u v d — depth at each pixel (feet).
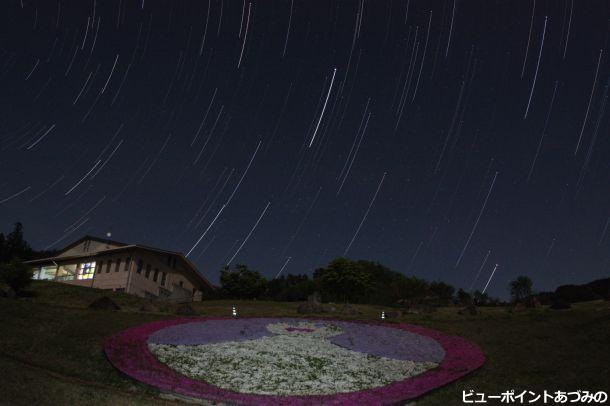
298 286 248.32
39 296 174.50
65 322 121.80
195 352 104.58
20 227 295.07
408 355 108.47
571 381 89.30
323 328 132.46
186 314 149.79
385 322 140.87
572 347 108.88
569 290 194.90
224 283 248.11
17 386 75.10
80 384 81.05
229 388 85.35
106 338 110.32
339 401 80.43
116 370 89.71
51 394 73.77
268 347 110.83
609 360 98.27
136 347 104.47
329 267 206.08
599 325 122.21
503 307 187.21
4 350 96.37
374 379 93.04
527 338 119.03
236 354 104.63
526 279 208.03
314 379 92.02
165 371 90.63
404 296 227.61
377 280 270.46
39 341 104.58
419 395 83.66
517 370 97.45
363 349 112.68
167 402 76.64
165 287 236.84
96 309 144.66
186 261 244.83
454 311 168.96
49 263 245.04
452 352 110.63
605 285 201.67
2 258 275.59
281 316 148.87
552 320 134.21
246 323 134.51
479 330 129.80
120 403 72.95
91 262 233.35
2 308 127.75
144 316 136.46
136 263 221.87
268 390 85.40
